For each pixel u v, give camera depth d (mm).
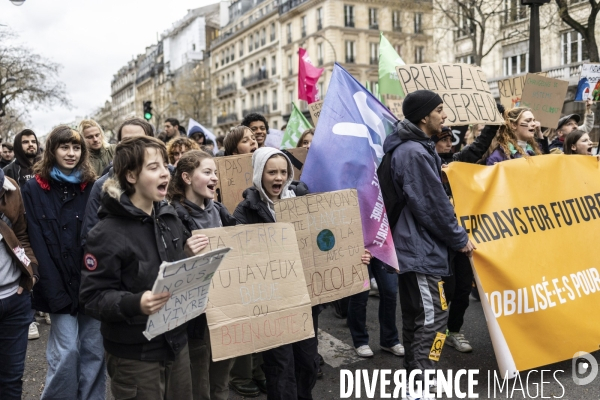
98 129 4609
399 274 3504
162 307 2150
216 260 2174
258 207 3119
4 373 3033
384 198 3490
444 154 4598
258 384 3883
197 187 3037
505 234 3832
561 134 6266
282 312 2811
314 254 3139
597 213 4203
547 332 3762
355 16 44281
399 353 4422
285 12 49844
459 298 4371
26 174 5535
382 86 6406
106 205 2264
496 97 28297
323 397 3732
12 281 2977
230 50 63844
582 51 23688
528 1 7633
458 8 22391
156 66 94500
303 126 7711
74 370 3133
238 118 61375
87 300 2225
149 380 2312
